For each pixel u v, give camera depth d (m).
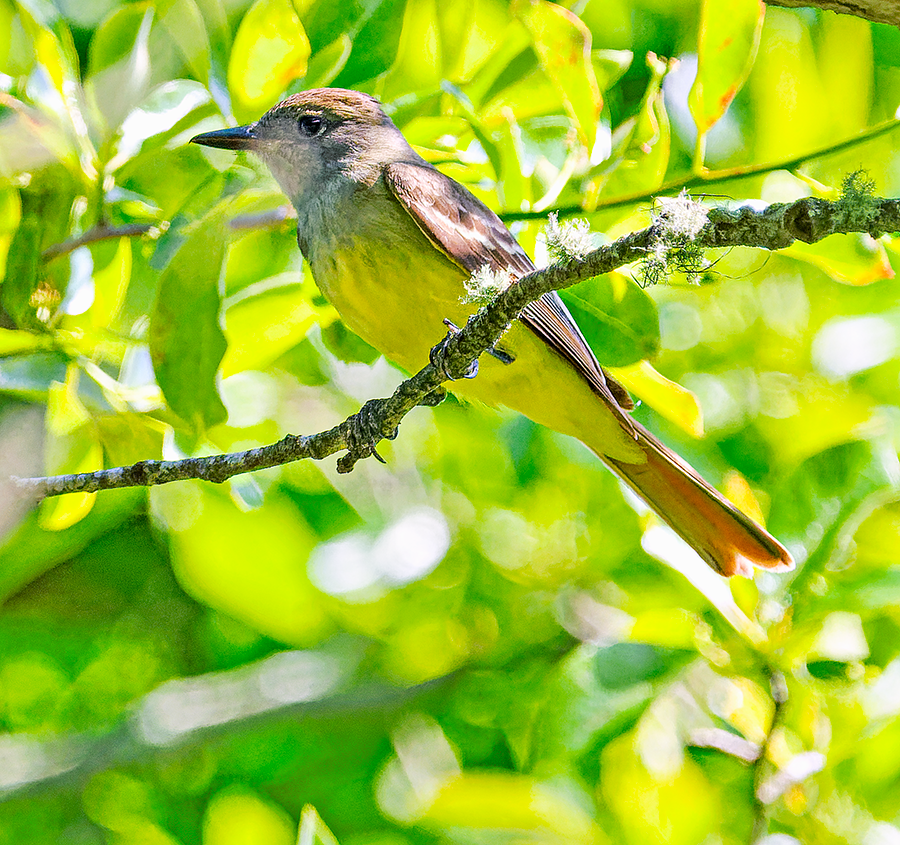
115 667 11.42
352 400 10.41
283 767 10.89
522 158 8.40
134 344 8.27
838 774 8.50
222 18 8.40
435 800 9.23
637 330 8.45
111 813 10.70
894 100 9.95
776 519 9.67
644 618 8.91
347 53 8.88
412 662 10.76
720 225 5.04
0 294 7.95
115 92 8.05
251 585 10.80
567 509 10.51
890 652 9.16
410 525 10.57
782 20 9.86
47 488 7.53
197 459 7.51
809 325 10.48
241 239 8.91
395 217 8.32
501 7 9.03
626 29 10.31
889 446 9.70
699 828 8.65
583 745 9.38
